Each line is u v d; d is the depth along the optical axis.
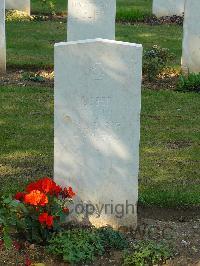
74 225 3.59
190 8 6.34
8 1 9.65
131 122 3.45
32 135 4.93
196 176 4.32
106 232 3.43
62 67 3.41
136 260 3.24
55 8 10.44
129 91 3.41
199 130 5.15
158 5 9.91
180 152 4.71
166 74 6.60
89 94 3.43
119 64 3.38
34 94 5.83
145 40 8.41
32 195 3.24
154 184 4.17
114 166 3.51
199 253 3.38
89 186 3.54
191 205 3.91
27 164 4.43
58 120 3.48
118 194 3.55
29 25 9.04
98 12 6.16
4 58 6.44
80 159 3.51
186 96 5.93
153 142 4.88
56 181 3.55
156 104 5.69
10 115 5.32
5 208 3.36
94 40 3.37
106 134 3.47
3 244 3.34
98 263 3.28
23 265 3.23
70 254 3.23
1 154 4.57
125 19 9.80
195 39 6.41
